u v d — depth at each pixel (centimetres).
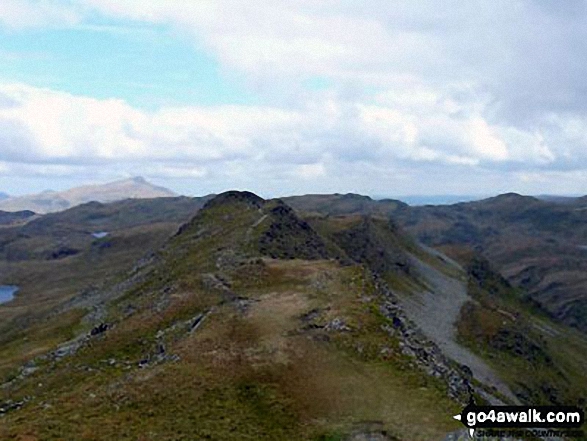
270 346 6094
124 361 7494
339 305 7325
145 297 12200
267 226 14838
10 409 6366
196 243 15900
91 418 4575
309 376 5519
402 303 16800
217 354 5934
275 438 4503
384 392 5181
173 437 4303
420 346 6819
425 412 4825
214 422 4638
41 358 9625
